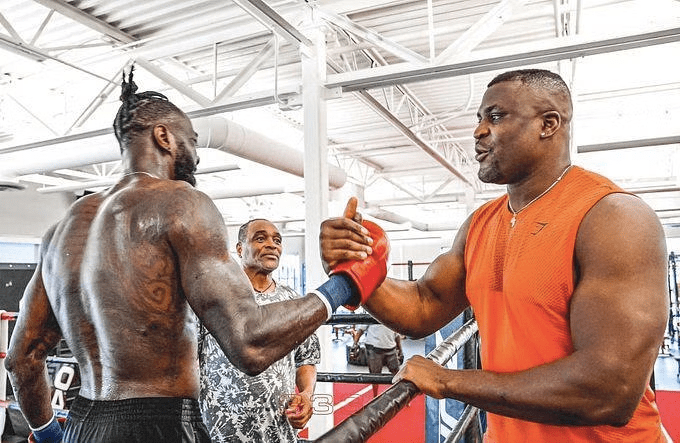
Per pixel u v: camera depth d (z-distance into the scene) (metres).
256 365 0.99
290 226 14.21
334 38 4.18
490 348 1.00
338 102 5.77
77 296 1.12
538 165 0.96
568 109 0.98
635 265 0.78
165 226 1.07
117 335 1.07
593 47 2.96
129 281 1.07
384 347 5.82
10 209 7.97
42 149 5.86
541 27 4.23
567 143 0.99
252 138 4.70
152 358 1.08
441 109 6.20
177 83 3.89
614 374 0.73
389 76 3.40
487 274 1.01
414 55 3.28
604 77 5.22
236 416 1.99
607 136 7.44
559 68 4.33
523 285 0.90
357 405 5.41
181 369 1.12
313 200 3.47
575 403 0.75
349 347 8.99
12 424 3.89
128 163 1.22
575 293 0.82
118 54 4.04
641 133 7.29
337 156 8.02
